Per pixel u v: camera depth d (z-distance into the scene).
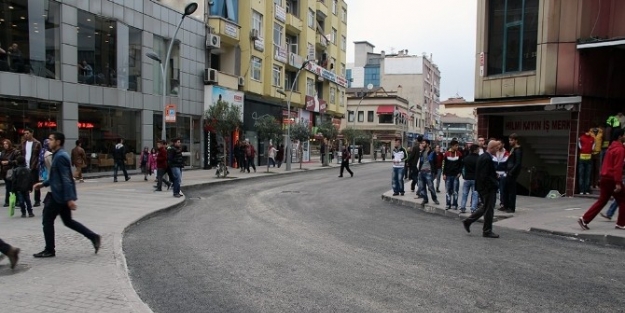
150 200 14.08
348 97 73.69
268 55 36.59
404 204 14.84
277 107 38.94
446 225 10.80
